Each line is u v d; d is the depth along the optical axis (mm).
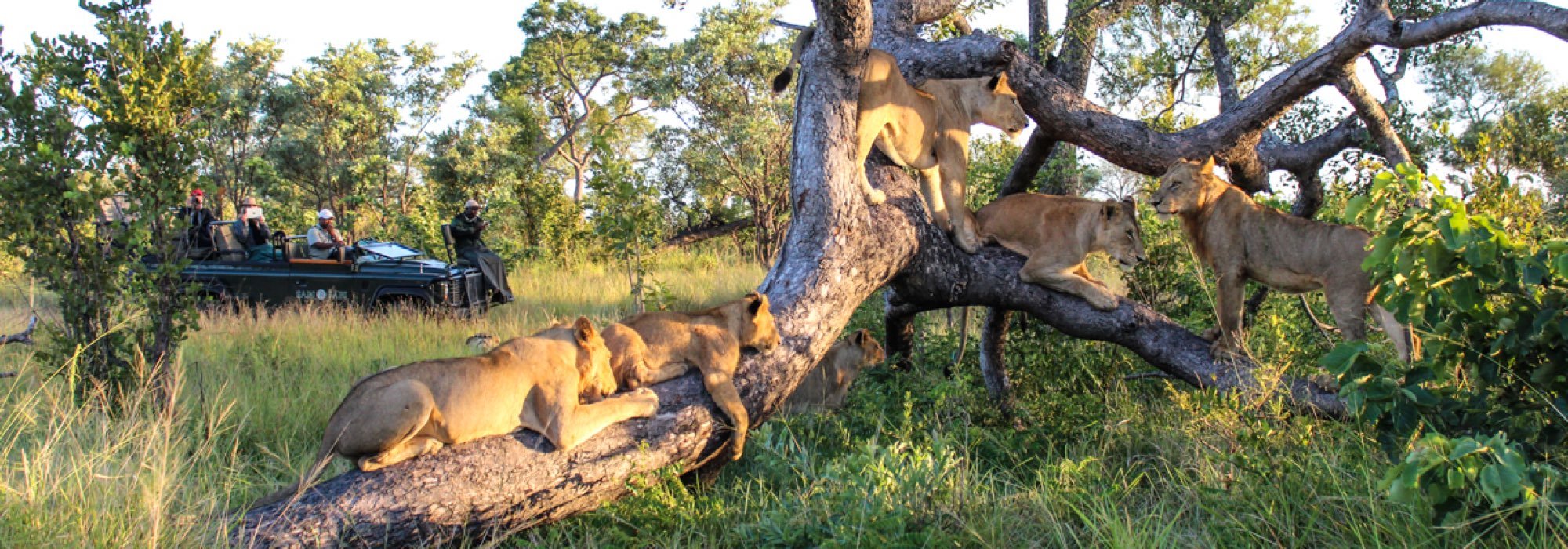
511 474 4730
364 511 4410
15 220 6629
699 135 28281
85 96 6754
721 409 5398
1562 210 7762
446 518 4566
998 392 7637
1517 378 4691
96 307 6859
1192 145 6961
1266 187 7742
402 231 19688
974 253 6812
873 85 6012
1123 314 6523
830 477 4758
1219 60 9688
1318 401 5785
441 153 33062
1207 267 6703
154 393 6355
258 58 32812
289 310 11258
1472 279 4484
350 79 32750
